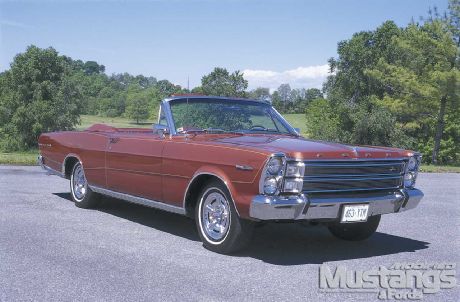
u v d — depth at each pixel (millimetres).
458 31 37938
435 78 35688
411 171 5520
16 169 12898
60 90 54031
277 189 4609
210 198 5238
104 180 6832
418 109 39188
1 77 56000
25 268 4492
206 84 37594
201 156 5223
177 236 5883
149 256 4977
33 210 7258
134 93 138375
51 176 11445
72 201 8125
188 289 4023
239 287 4113
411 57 40688
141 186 6098
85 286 4039
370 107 50250
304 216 4695
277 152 4605
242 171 4766
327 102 58156
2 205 7570
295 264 4852
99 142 6945
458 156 46594
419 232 6590
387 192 5332
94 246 5312
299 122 80750
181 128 5961
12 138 51812
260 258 5031
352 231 5879
